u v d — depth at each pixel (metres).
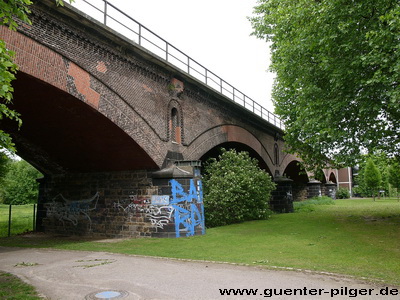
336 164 19.34
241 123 24.66
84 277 8.16
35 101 11.86
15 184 47.91
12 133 15.53
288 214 26.33
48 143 16.17
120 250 12.14
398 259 9.36
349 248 11.12
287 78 17.84
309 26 14.81
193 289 6.91
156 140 15.62
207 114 20.12
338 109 14.22
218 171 20.70
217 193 19.59
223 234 15.46
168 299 6.31
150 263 9.67
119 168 16.78
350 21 12.99
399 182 44.69
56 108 12.43
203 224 16.05
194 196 15.75
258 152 27.45
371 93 13.26
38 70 10.20
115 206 16.81
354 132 14.45
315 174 21.89
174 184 15.39
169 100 16.69
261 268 8.62
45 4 10.35
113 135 14.14
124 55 13.80
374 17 13.04
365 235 13.80
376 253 10.22
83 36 11.93
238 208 20.27
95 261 10.23
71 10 10.96
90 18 11.66
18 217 28.17
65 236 17.72
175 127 17.23
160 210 15.45
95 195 17.62
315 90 15.39
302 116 16.34
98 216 17.31
